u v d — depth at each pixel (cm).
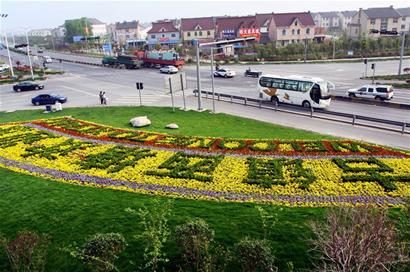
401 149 2039
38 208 1432
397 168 1719
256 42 8650
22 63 8538
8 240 1238
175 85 3136
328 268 990
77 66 7581
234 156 1955
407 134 2383
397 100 3603
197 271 1024
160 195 1507
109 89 4616
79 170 1805
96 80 5462
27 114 3256
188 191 1539
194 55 8381
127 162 1888
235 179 1648
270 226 1241
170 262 1109
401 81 4753
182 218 1312
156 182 1636
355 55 7738
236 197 1472
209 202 1434
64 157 2000
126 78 5562
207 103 3606
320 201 1421
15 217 1379
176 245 1162
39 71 6412
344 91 4159
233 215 1324
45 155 2028
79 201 1472
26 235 1082
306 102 3309
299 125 2680
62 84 5178
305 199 1438
